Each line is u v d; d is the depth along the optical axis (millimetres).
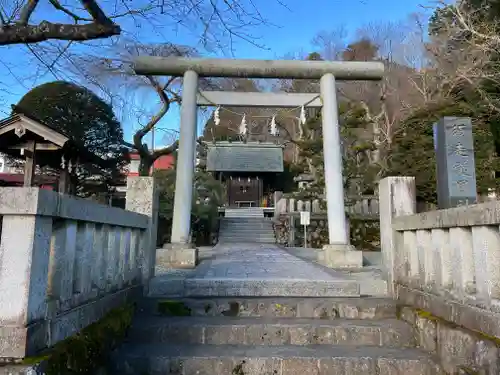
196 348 3488
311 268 6965
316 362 3215
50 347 2338
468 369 2768
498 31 11359
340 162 8523
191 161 8477
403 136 16797
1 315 2113
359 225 15805
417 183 15141
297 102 8961
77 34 2699
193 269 6969
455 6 11594
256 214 24656
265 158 29891
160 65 8484
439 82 16812
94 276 3199
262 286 4750
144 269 4688
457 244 3156
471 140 5207
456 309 3119
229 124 25141
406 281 4293
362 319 4121
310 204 17016
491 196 13281
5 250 2160
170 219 15617
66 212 2529
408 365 3182
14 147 8773
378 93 21562
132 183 4938
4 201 2154
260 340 3711
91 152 11594
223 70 8648
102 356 3012
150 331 3717
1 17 2750
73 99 12242
